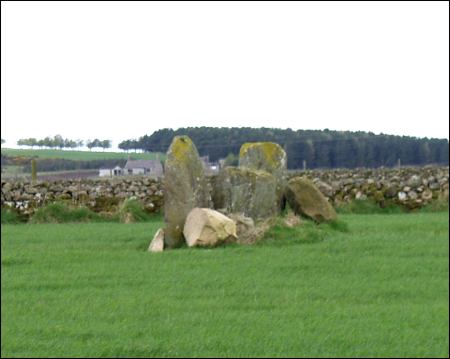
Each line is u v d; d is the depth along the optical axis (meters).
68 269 23.48
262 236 27.69
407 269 23.05
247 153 32.81
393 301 19.56
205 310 18.58
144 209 42.28
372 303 19.38
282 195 32.12
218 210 30.53
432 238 28.27
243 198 30.50
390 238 28.11
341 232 30.16
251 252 25.72
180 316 18.12
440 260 24.22
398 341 16.34
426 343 16.28
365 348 15.97
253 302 19.34
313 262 23.91
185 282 21.52
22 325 17.47
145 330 17.06
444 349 15.93
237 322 17.62
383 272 22.61
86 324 17.56
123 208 41.09
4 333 16.94
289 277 22.08
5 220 41.06
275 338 16.47
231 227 27.55
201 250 26.41
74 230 34.31
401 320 17.80
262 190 30.61
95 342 16.28
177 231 28.38
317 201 31.30
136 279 21.91
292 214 30.83
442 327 17.30
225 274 22.36
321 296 20.03
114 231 33.59
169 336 16.66
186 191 28.70
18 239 30.86
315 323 17.53
